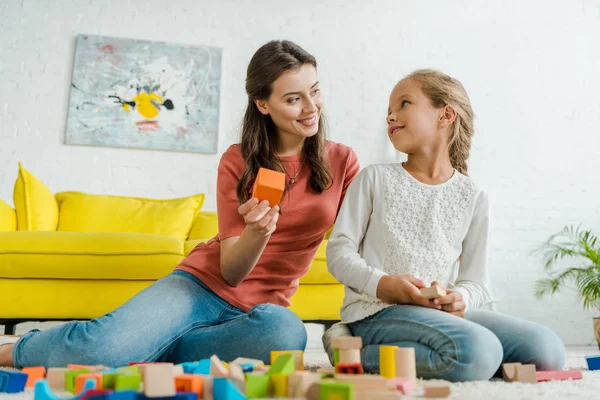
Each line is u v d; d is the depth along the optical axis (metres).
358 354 0.93
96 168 3.54
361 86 3.89
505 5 4.11
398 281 1.09
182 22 3.78
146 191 3.56
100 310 2.38
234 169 1.38
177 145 3.62
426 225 1.25
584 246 3.38
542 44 4.09
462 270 1.30
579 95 4.05
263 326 1.14
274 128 1.40
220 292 1.28
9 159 3.47
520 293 3.72
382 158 3.83
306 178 1.37
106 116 3.58
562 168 3.94
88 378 0.76
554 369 1.15
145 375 0.64
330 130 3.80
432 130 1.31
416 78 1.33
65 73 3.61
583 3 4.13
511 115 3.96
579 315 3.72
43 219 2.83
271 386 0.82
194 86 3.70
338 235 1.25
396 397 0.69
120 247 2.39
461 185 1.30
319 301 2.52
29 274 2.34
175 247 2.46
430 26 4.03
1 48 3.57
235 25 3.84
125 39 3.69
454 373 1.01
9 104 3.53
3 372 0.86
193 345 1.19
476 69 4.00
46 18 3.65
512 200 3.84
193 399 0.65
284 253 1.34
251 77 1.32
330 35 3.93
